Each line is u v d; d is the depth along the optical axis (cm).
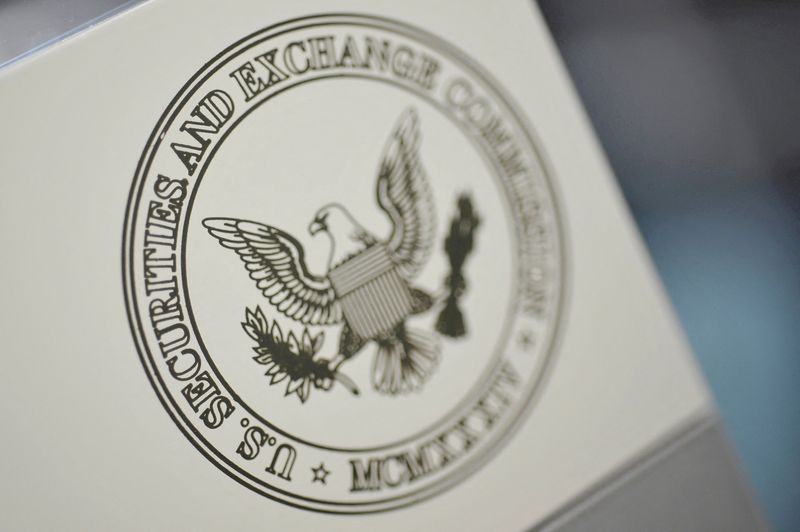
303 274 116
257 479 109
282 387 112
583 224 135
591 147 137
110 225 104
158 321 105
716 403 143
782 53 160
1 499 95
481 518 120
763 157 155
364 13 123
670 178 149
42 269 99
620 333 134
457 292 125
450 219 126
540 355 129
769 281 150
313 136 118
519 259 130
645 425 132
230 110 112
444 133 127
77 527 98
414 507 117
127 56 106
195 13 111
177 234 108
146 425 103
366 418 117
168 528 102
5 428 96
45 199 100
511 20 134
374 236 121
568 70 146
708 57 157
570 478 126
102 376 101
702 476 132
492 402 125
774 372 146
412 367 121
